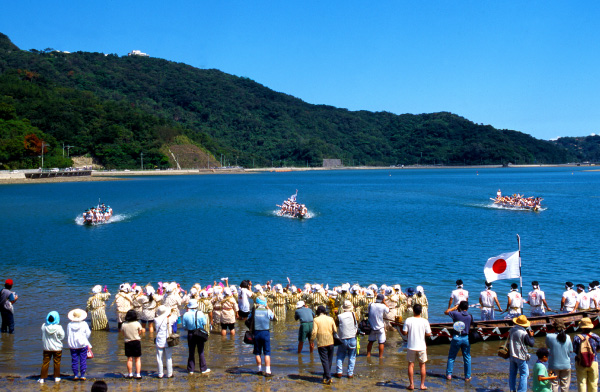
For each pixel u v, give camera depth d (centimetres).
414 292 2256
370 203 8944
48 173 17350
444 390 1462
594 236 4691
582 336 1346
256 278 3069
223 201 9381
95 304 2077
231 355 1784
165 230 5325
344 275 3141
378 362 1720
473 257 3722
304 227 5559
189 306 1598
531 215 6675
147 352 1816
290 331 2073
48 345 1505
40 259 3672
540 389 1296
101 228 5472
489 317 2028
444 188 13850
